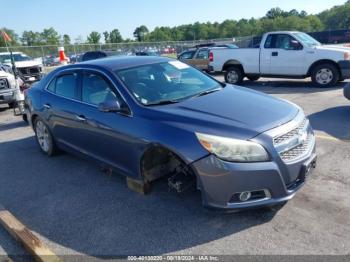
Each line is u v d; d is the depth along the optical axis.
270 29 103.81
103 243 3.41
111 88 4.32
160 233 3.49
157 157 4.06
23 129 7.99
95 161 4.74
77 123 4.79
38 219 3.95
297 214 3.59
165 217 3.75
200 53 17.83
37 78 15.88
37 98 5.72
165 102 4.06
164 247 3.28
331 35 40.78
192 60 18.06
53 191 4.62
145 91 4.21
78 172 5.17
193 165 3.38
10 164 5.75
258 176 3.26
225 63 13.02
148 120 3.79
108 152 4.39
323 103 8.48
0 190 4.79
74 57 28.00
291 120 3.62
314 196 3.91
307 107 8.16
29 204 4.32
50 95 5.45
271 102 4.06
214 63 13.28
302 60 11.31
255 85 12.56
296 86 11.68
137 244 3.35
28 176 5.18
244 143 3.26
